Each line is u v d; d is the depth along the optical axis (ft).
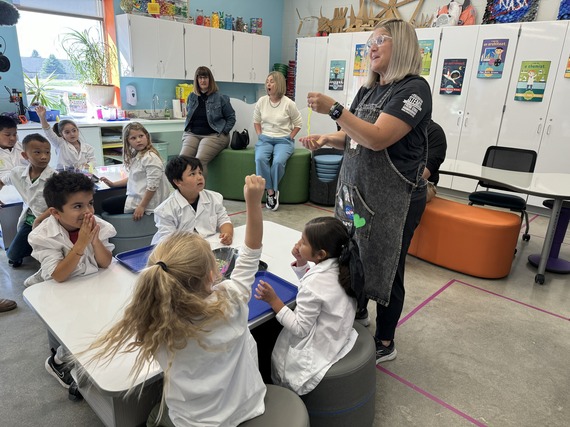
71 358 3.70
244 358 3.63
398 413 5.80
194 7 19.99
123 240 9.35
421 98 5.11
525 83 15.16
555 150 15.07
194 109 15.71
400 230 5.76
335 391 4.64
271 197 15.28
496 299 9.12
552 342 7.59
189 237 3.40
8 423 5.37
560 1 14.87
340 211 6.40
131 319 3.09
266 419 3.72
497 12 15.89
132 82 18.80
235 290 3.54
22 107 15.49
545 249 9.75
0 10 10.94
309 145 6.38
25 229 9.34
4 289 8.74
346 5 21.03
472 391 6.27
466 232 10.02
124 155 9.49
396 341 7.48
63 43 17.07
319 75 20.95
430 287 9.62
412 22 18.81
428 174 10.18
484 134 16.46
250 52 21.29
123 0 16.89
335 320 4.73
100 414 4.14
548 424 5.67
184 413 3.34
